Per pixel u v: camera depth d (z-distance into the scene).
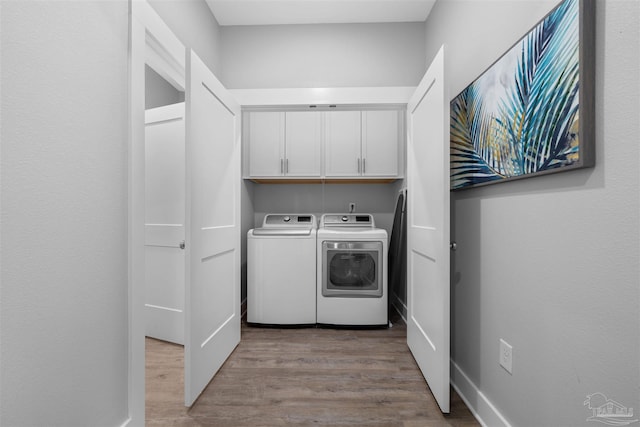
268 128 3.04
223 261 1.96
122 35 1.17
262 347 2.24
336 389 1.71
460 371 1.69
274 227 2.97
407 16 2.54
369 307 2.61
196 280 1.58
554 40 0.98
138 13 1.25
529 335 1.15
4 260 0.76
